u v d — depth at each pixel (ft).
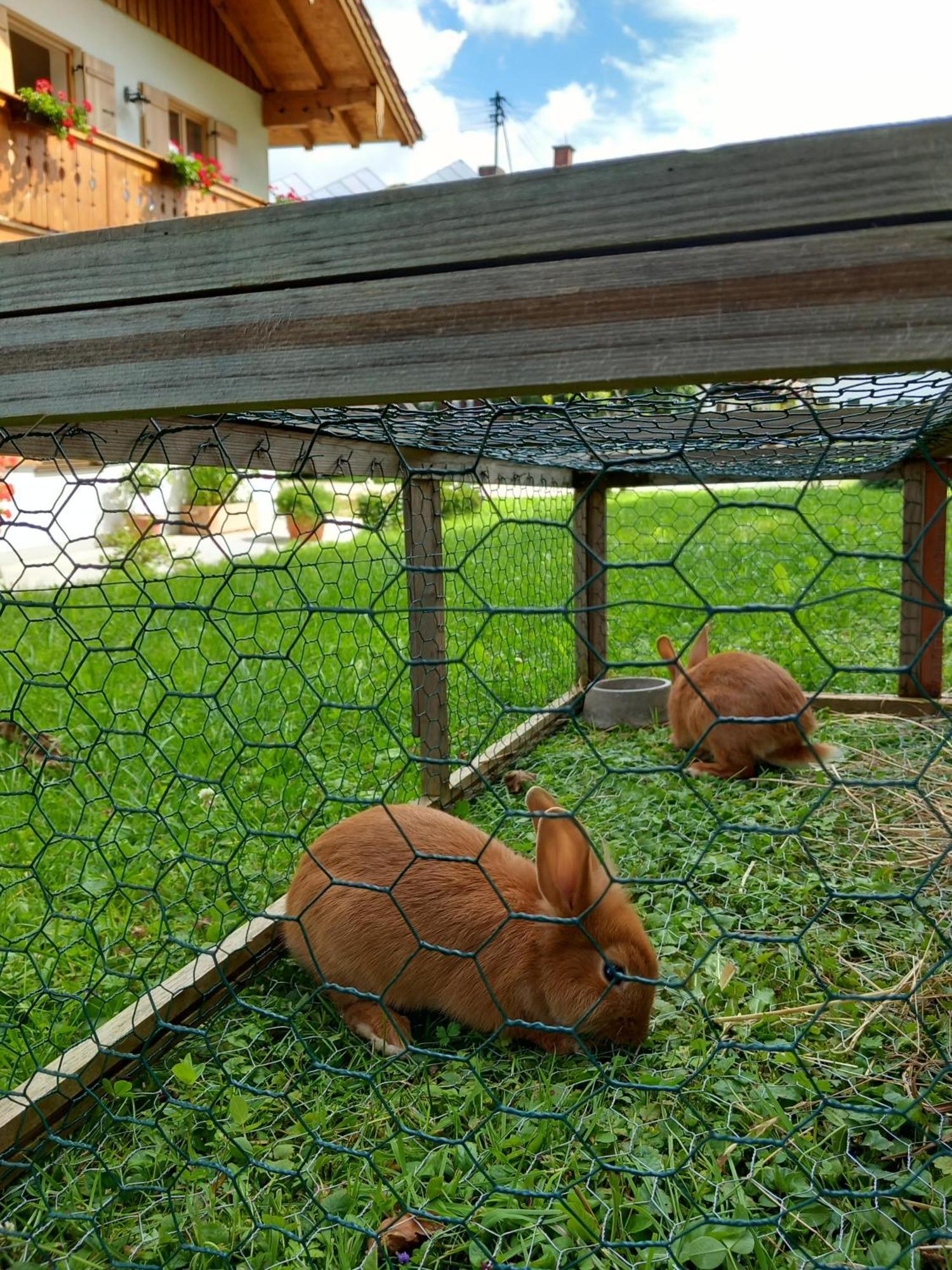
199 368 4.80
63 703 14.52
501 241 4.13
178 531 32.99
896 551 23.09
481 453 4.88
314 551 27.07
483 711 14.11
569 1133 6.23
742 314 3.79
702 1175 5.75
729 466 13.26
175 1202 5.89
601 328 4.00
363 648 16.67
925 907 8.75
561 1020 7.11
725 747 12.50
